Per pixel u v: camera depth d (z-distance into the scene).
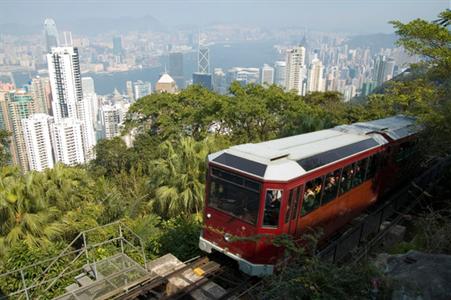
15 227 10.47
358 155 10.98
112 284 8.16
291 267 6.70
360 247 10.52
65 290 8.60
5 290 8.81
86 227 11.78
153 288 8.77
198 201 13.48
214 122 25.22
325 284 5.52
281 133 21.03
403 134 13.96
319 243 10.20
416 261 6.54
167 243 11.64
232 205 8.93
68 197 12.67
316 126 17.98
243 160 8.85
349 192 11.05
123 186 19.64
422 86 13.09
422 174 16.88
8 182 10.87
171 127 24.75
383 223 12.84
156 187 14.49
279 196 8.20
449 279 5.70
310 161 9.21
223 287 9.19
